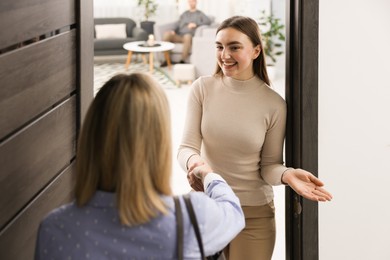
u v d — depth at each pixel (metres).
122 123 1.21
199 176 1.86
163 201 1.25
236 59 2.25
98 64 9.52
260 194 2.39
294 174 2.23
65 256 1.21
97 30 9.47
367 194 2.54
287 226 2.55
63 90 1.82
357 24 2.39
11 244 1.48
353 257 2.58
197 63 8.11
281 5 8.92
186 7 10.08
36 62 1.59
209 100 2.37
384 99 2.47
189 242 1.26
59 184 1.85
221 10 9.89
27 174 1.56
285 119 2.37
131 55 9.09
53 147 1.76
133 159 1.20
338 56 2.40
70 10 1.87
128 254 1.23
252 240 2.39
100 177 1.24
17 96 1.47
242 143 2.30
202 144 2.44
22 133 1.51
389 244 2.60
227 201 1.42
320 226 2.53
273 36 8.90
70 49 1.88
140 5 10.09
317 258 2.51
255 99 2.32
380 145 2.50
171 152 1.26
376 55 2.42
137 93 1.22
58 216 1.23
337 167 2.49
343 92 2.43
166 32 9.22
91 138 1.24
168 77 8.32
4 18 1.37
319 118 2.43
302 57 2.34
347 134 2.47
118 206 1.20
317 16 2.32
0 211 1.40
